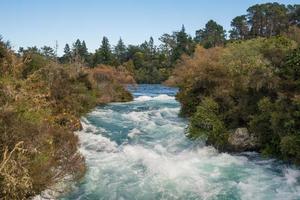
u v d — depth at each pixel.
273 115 11.01
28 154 7.66
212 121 13.50
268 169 10.56
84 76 25.47
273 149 11.57
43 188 7.77
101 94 28.17
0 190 6.46
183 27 92.31
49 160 8.13
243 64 14.42
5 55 13.01
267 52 14.30
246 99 13.30
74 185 9.27
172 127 16.41
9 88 8.33
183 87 20.66
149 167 10.74
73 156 9.44
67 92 18.33
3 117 7.55
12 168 6.46
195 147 13.15
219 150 12.63
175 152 12.78
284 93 11.36
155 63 84.94
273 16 67.94
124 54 101.06
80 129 15.84
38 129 8.38
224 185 9.33
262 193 8.80
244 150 12.30
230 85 14.77
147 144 13.86
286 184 9.37
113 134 15.48
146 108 23.75
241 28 78.44
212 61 19.03
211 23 96.56
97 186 9.33
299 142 10.09
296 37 19.09
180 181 9.62
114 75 37.97
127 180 9.77
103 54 88.62
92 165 11.01
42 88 14.68
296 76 11.96
